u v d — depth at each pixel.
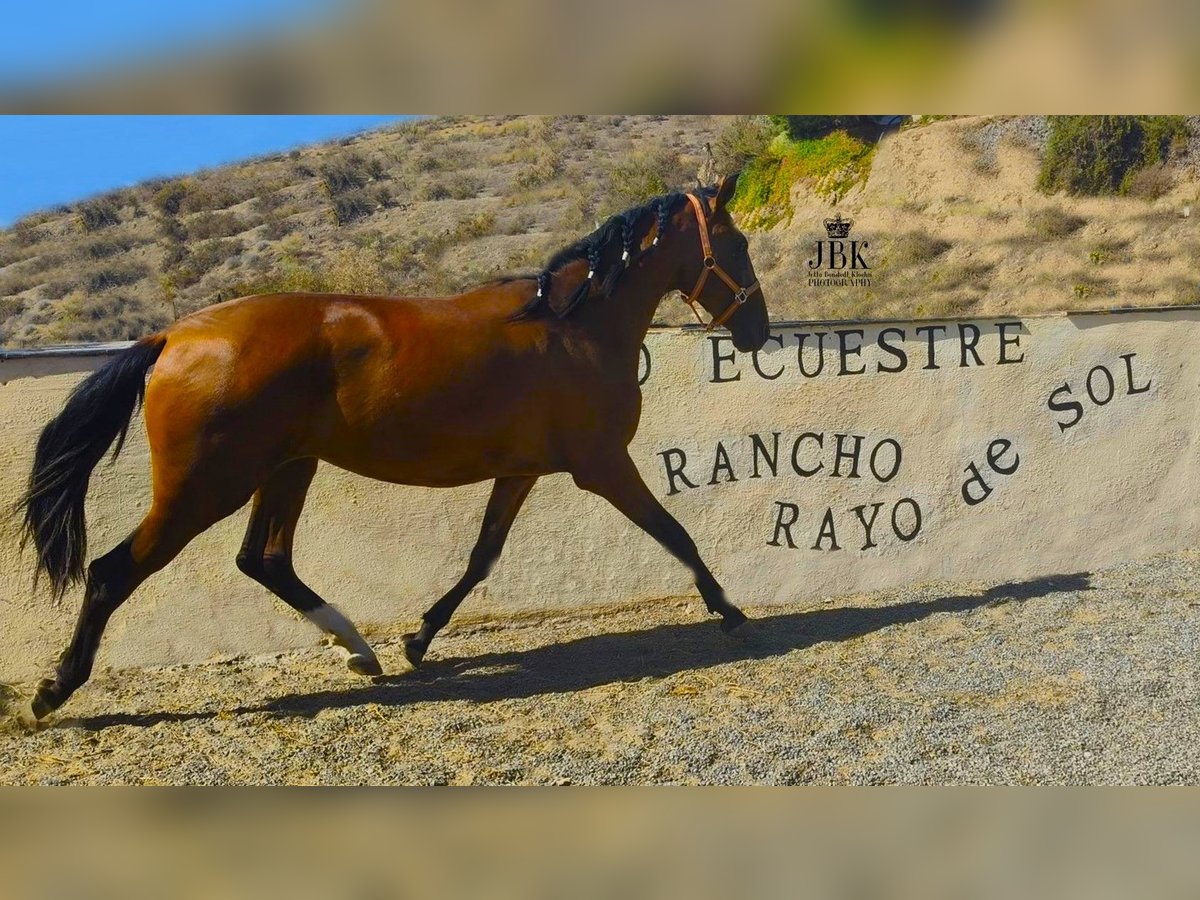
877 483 6.77
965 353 6.88
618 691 5.10
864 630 5.98
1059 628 5.92
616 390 5.27
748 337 5.67
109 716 4.93
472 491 6.11
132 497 5.57
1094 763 4.26
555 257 5.25
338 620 5.27
